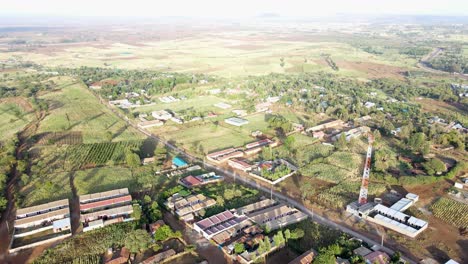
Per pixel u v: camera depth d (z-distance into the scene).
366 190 125.19
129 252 102.25
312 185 143.62
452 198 133.75
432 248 105.94
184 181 143.12
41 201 127.12
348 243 103.69
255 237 107.69
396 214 119.06
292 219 117.88
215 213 121.81
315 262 93.75
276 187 142.12
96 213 117.56
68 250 102.81
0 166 149.50
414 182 142.75
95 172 150.12
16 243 105.56
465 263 99.50
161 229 106.62
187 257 100.94
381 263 96.56
